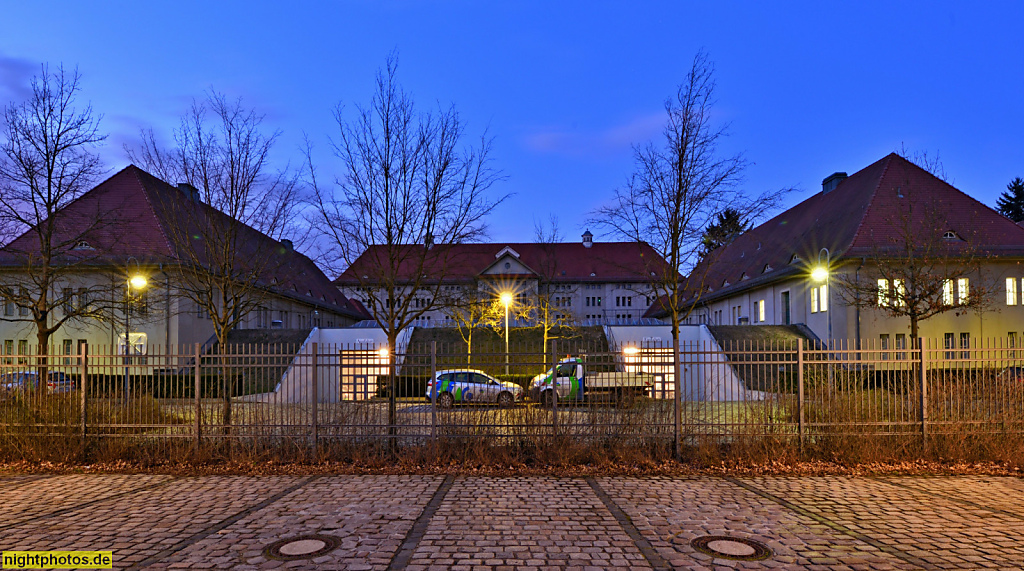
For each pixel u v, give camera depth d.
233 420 10.35
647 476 8.88
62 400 10.26
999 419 9.88
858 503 7.33
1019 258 30.77
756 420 10.00
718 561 5.36
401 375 11.08
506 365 10.06
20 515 6.87
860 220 32.31
